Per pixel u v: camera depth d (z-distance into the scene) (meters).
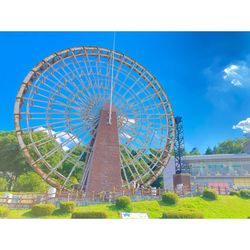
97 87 33.88
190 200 27.89
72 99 32.16
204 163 67.50
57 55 32.38
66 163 62.81
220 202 28.69
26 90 30.64
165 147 36.72
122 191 28.16
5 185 52.59
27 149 29.75
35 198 23.50
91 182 28.62
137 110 35.91
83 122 32.25
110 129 31.59
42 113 30.61
